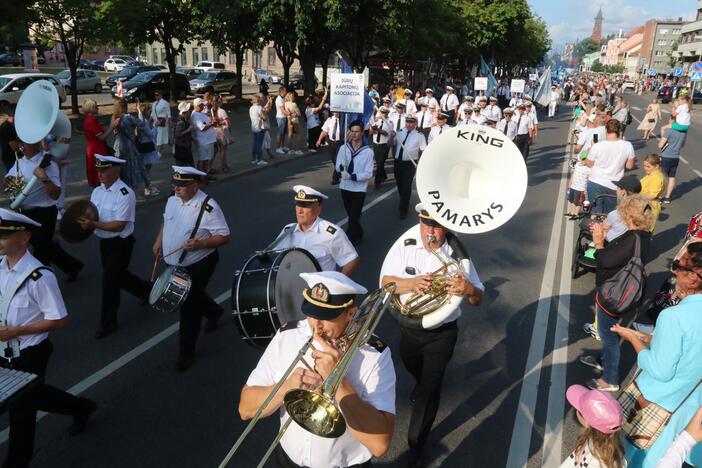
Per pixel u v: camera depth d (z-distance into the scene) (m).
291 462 2.51
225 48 27.61
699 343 2.73
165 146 16.88
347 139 8.14
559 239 9.20
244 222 9.59
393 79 35.81
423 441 3.79
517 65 72.25
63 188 7.59
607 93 37.12
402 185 10.04
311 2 22.47
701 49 83.62
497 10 43.78
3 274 3.52
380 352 2.37
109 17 20.47
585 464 2.51
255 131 14.47
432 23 31.88
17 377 3.05
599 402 2.40
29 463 3.70
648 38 134.75
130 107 23.44
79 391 4.67
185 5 24.84
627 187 6.18
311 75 27.19
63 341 5.48
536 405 4.59
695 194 12.85
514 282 7.27
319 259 4.37
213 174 13.03
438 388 3.75
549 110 32.66
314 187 12.45
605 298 4.46
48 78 21.78
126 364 5.11
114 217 5.34
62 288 6.73
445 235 3.72
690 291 2.89
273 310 3.50
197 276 4.95
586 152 11.16
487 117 16.14
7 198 10.02
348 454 2.46
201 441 4.09
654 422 2.91
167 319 6.02
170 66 27.02
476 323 6.06
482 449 4.05
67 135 7.30
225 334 5.71
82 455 3.91
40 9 18.06
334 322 2.24
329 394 1.94
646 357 2.90
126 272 5.90
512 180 3.32
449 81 40.00
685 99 11.45
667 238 9.45
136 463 3.85
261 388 2.37
